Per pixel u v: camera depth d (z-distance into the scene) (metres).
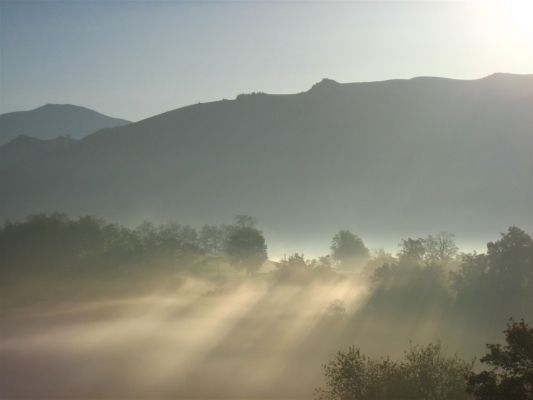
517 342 24.31
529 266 77.56
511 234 79.44
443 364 29.38
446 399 28.34
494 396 23.73
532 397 23.38
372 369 30.31
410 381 29.03
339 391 30.23
